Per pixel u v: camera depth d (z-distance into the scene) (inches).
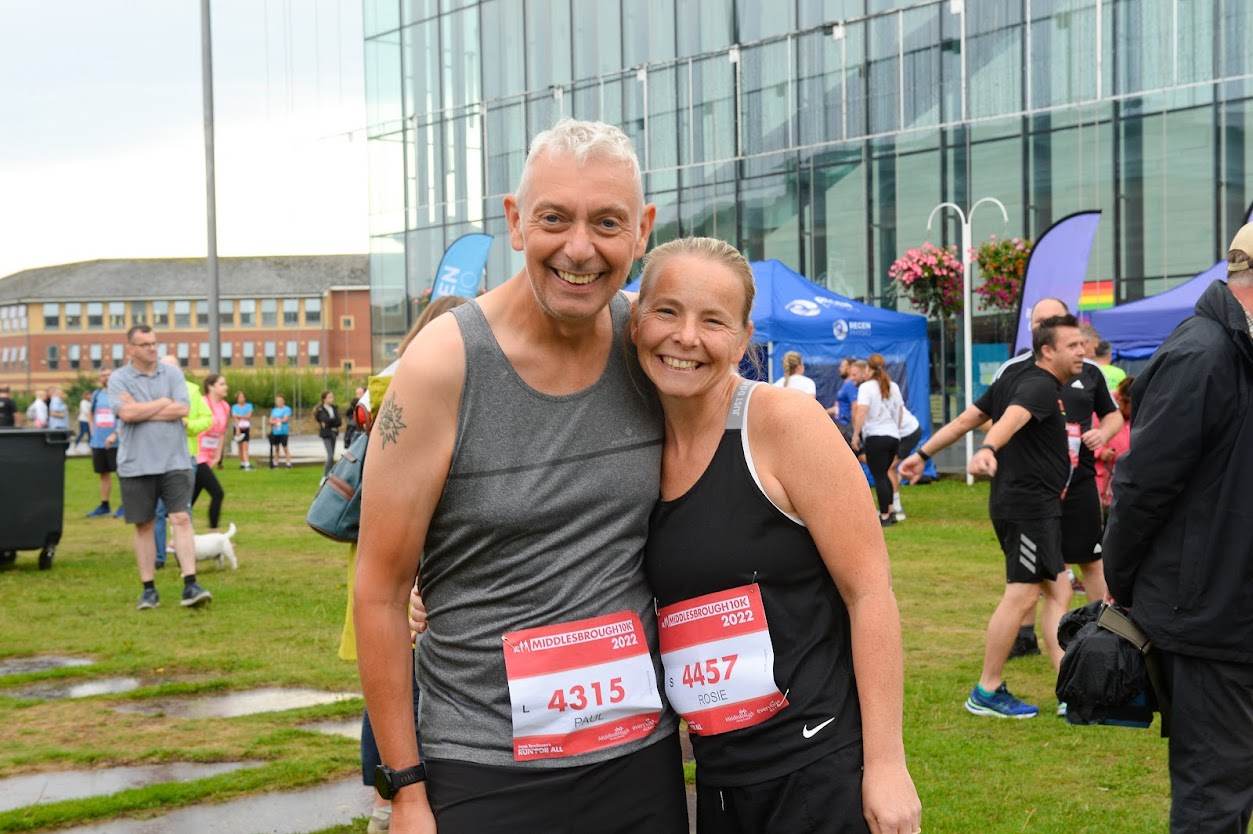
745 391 94.1
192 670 283.3
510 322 90.2
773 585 93.4
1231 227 770.2
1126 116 808.3
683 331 89.5
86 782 198.4
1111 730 219.6
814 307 705.0
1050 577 227.9
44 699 256.8
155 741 223.3
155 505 363.9
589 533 91.7
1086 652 133.0
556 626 90.4
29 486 440.1
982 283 809.5
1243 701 127.2
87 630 331.3
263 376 2255.2
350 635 159.9
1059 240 559.8
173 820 179.0
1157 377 128.3
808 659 93.5
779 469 92.1
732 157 1008.9
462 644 90.8
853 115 936.3
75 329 3371.1
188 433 487.8
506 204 91.6
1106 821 172.7
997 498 230.2
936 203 897.5
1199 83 774.5
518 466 89.1
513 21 1171.9
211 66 972.6
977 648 287.7
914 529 511.2
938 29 890.1
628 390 93.5
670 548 94.5
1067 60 832.3
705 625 94.0
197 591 362.6
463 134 1215.6
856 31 931.3
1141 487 127.3
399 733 90.2
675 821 95.3
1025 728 221.3
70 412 2370.8
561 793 90.1
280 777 197.5
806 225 967.6
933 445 238.4
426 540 92.4
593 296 86.2
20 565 462.3
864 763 91.6
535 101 1151.6
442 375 87.3
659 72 1055.0
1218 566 125.6
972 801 181.3
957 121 882.1
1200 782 128.0
